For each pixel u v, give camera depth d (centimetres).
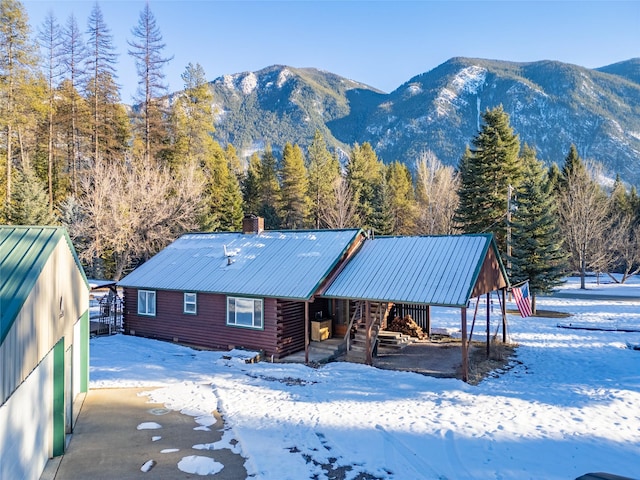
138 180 3750
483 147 3788
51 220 3644
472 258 1588
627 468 802
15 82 3781
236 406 1155
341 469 817
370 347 1596
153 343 1958
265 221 5591
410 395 1238
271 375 1462
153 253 3716
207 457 869
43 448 807
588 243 4281
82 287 1141
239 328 1788
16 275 641
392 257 1755
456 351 1794
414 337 1994
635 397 1188
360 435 962
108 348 1850
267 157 6322
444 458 853
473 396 1223
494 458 848
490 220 3684
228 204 5216
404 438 942
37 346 662
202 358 1708
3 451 600
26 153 4197
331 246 1906
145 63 4453
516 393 1261
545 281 2781
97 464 837
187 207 3756
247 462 848
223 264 2030
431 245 1762
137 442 938
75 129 4425
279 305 1691
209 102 5225
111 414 1103
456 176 5484
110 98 4488
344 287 1623
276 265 1880
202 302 1900
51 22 4228
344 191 5203
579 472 790
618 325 2281
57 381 873
